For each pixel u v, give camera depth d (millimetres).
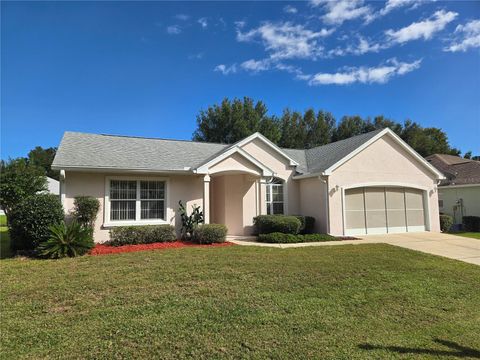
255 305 6699
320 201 18250
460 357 4812
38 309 6395
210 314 6168
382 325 5941
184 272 9102
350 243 14977
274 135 40562
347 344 5137
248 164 16688
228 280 8414
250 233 18000
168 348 4867
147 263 10180
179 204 16312
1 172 22422
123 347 4879
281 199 19609
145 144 18312
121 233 13844
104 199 14914
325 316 6254
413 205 20297
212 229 14375
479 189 24750
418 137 47375
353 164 18547
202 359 4582
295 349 4922
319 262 10578
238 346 4973
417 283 8695
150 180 16000
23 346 4898
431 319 6316
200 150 19281
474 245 14984
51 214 12273
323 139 46219
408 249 13508
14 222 12062
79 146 15945
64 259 10906
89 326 5598
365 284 8414
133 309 6387
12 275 8820
